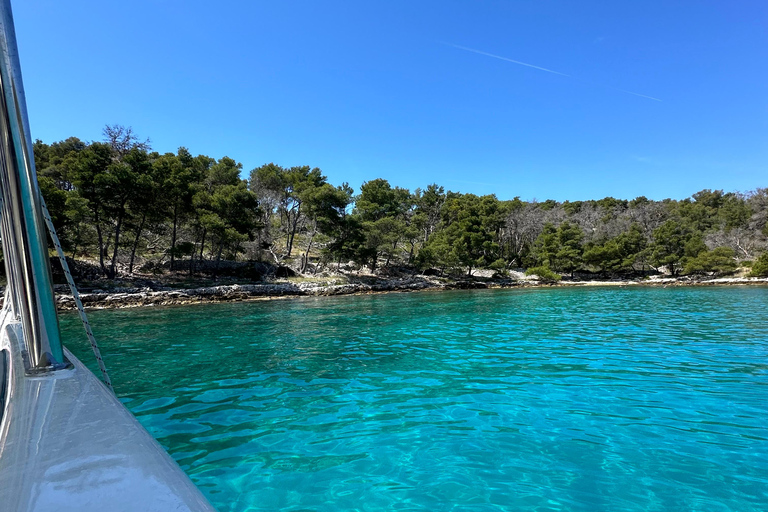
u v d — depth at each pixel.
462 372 8.27
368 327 15.21
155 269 34.97
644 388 7.03
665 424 5.45
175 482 0.97
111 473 0.97
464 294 34.34
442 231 53.59
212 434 5.27
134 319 18.20
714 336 12.27
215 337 13.02
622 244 55.97
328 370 8.58
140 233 34.97
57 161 41.94
